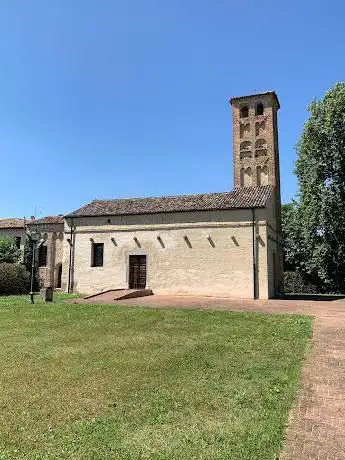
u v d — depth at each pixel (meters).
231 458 4.72
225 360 8.88
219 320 14.23
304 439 5.30
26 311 16.97
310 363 8.80
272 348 10.00
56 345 10.59
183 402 6.46
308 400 6.70
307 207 30.53
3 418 5.91
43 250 36.34
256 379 7.58
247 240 24.84
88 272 28.52
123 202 30.64
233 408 6.22
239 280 24.64
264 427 5.55
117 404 6.41
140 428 5.55
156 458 4.73
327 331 12.27
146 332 12.23
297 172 32.41
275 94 32.44
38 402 6.54
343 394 6.97
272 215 27.86
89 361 8.90
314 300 23.20
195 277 25.66
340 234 29.50
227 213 25.52
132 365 8.53
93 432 5.44
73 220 29.52
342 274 30.89
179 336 11.55
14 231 40.06
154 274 26.73
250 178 31.78
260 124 32.12
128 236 27.86
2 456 4.80
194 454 4.82
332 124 29.50
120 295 23.08
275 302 21.38
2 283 27.95
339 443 5.20
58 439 5.24
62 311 16.78
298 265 36.44
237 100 33.09
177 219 26.70
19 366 8.59
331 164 30.17
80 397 6.73
